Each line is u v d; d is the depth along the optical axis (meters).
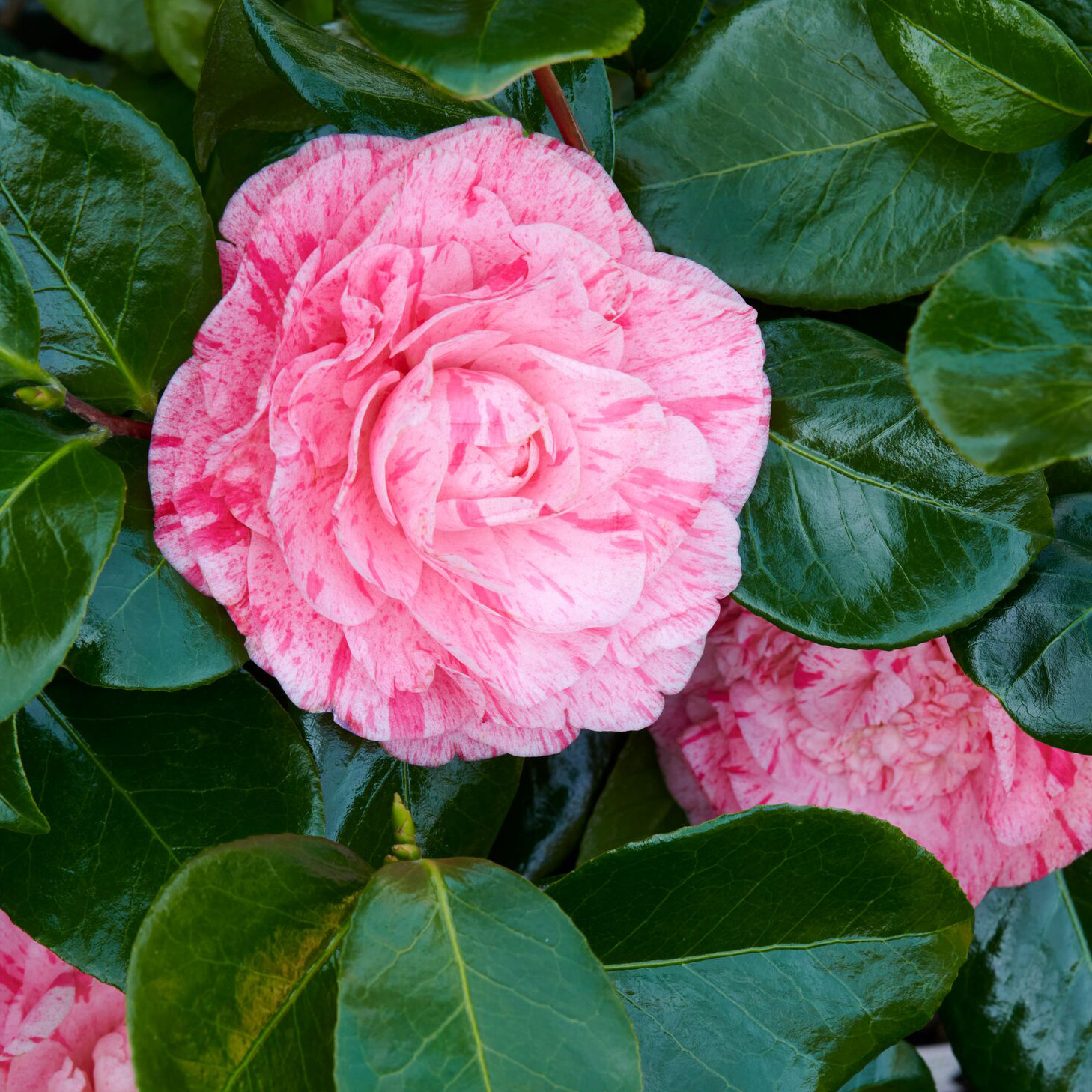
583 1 0.60
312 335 0.60
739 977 0.65
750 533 0.66
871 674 0.70
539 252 0.61
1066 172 0.66
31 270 0.62
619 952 0.65
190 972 0.59
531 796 0.72
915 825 0.71
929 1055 0.77
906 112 0.67
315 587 0.60
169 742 0.65
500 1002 0.59
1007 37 0.64
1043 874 0.72
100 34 0.75
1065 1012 0.73
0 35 0.79
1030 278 0.59
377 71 0.65
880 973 0.65
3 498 0.60
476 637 0.62
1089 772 0.71
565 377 0.62
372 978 0.59
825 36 0.67
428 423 0.61
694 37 0.67
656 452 0.62
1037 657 0.66
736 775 0.72
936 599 0.65
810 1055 0.65
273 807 0.65
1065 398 0.58
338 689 0.62
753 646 0.71
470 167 0.60
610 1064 0.59
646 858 0.63
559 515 0.62
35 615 0.59
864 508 0.65
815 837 0.64
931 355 0.59
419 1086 0.58
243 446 0.60
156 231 0.62
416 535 0.61
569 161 0.62
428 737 0.64
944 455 0.65
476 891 0.60
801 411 0.66
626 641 0.63
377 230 0.60
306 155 0.62
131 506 0.63
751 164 0.67
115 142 0.61
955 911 0.65
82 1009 0.67
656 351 0.63
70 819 0.64
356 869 0.62
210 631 0.63
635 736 0.74
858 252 0.67
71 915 0.63
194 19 0.72
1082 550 0.67
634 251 0.63
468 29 0.59
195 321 0.63
